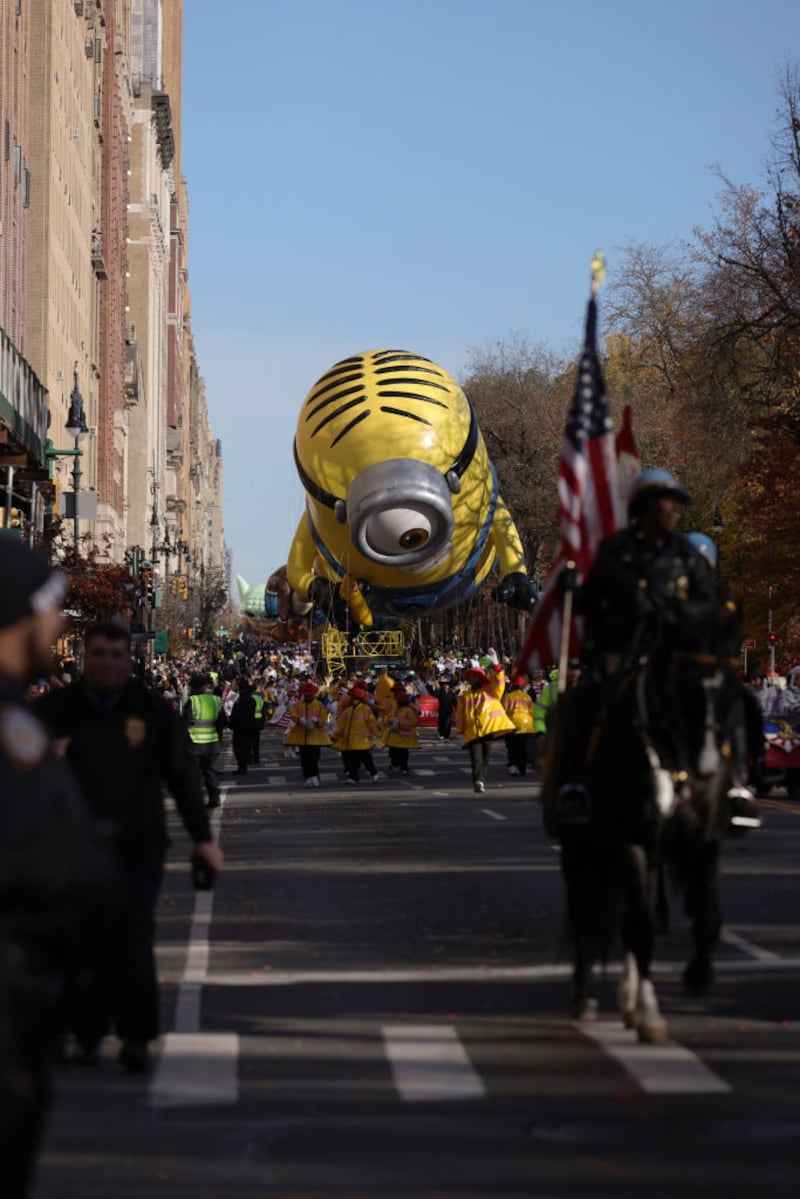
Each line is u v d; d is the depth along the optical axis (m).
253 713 75.31
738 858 34.72
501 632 144.12
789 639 95.38
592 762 17.17
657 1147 13.22
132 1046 15.90
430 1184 12.24
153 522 179.38
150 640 112.31
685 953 22.73
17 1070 7.61
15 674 8.27
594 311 21.19
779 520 80.62
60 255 137.50
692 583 17.59
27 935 7.80
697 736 16.47
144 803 15.98
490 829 42.75
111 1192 12.11
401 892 30.08
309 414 81.00
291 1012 19.03
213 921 26.89
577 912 18.03
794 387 84.81
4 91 101.00
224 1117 14.29
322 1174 12.53
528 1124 13.96
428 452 78.19
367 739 65.44
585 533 20.97
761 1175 12.44
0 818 7.79
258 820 48.06
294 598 94.38
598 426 21.09
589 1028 17.81
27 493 83.50
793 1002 19.19
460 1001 19.58
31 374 83.75
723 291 91.44
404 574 81.25
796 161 83.25
